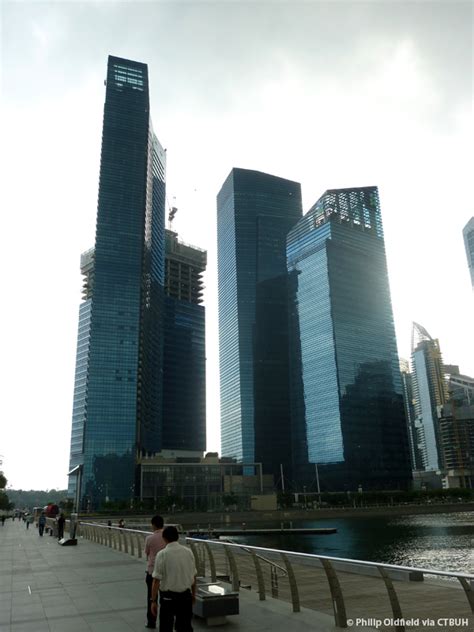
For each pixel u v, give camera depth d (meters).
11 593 15.84
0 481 176.75
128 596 14.85
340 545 89.81
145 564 22.78
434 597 10.05
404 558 71.69
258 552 13.58
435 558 70.81
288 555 12.15
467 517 182.62
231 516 182.12
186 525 163.62
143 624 11.45
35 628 11.21
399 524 150.38
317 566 11.16
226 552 15.47
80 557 26.83
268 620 11.18
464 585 8.95
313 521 180.25
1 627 11.39
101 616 12.29
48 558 26.55
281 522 171.75
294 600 12.03
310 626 10.57
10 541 41.53
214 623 10.89
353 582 12.89
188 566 9.42
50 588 16.58
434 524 147.38
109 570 20.88
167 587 9.20
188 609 9.20
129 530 28.52
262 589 13.52
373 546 87.75
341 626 10.39
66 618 12.14
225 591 11.52
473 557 70.62
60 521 40.53
